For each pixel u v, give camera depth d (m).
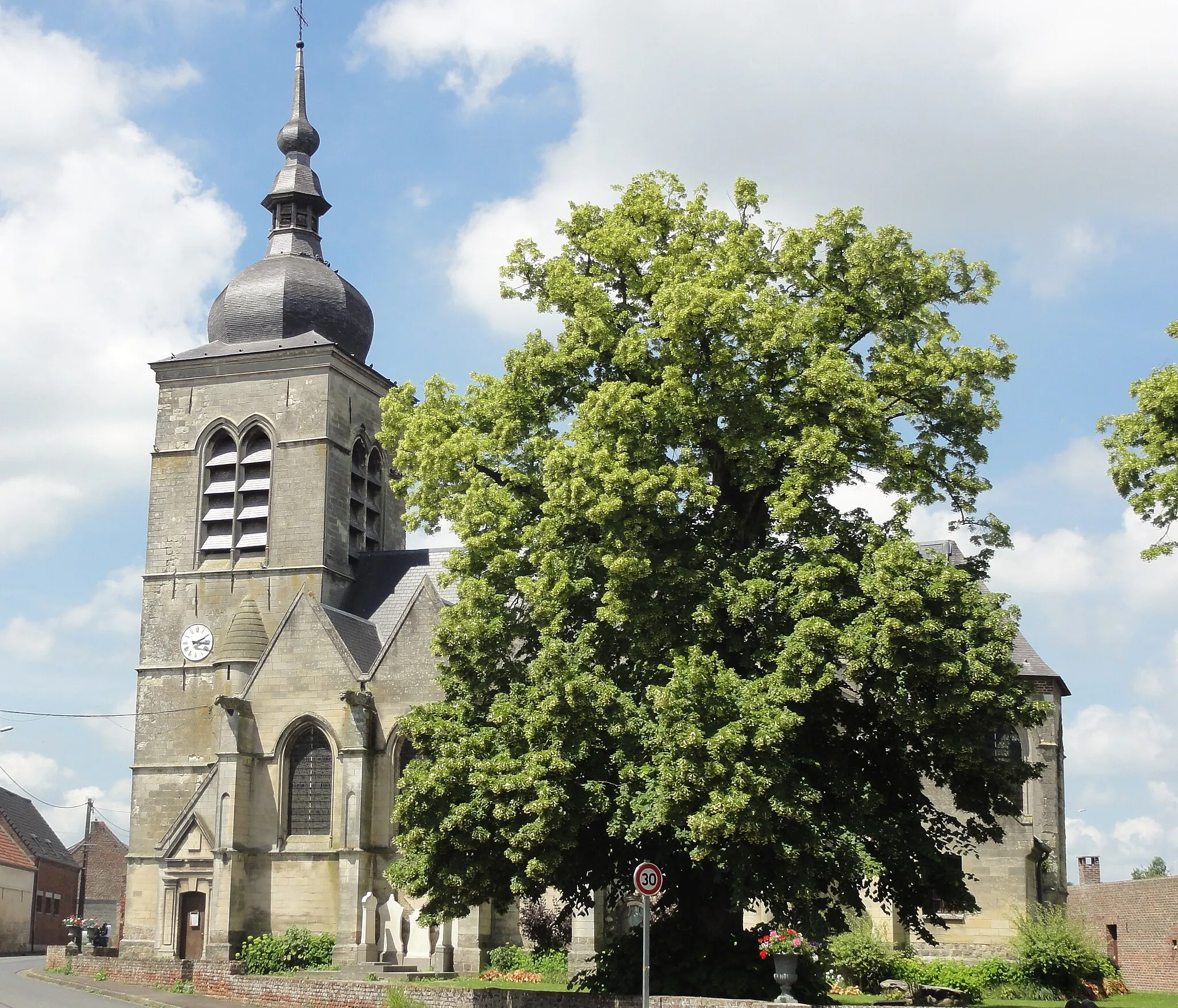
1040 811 60.16
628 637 37.12
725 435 37.91
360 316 73.81
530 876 35.44
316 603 61.50
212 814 61.31
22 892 101.94
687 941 38.50
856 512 38.81
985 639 34.88
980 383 39.62
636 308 41.62
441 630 38.94
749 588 35.19
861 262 39.75
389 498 75.31
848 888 36.28
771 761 33.06
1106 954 56.03
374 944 56.53
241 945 57.97
